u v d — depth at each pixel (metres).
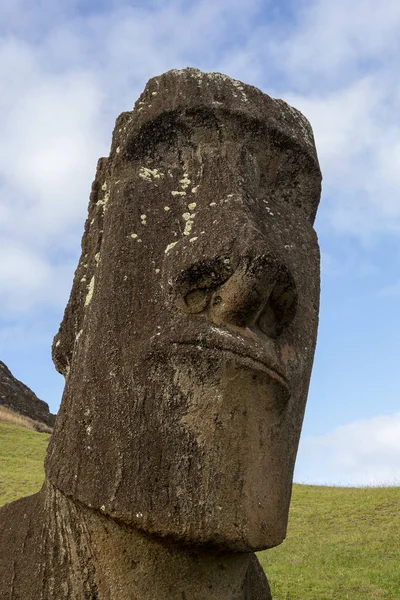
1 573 2.84
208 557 2.54
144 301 2.75
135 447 2.51
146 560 2.52
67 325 3.12
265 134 3.29
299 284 3.10
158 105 3.23
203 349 2.51
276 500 2.63
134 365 2.60
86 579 2.60
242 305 2.58
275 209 3.26
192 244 2.71
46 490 2.93
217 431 2.50
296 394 2.87
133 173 3.16
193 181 3.07
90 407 2.66
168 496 2.42
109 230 3.00
